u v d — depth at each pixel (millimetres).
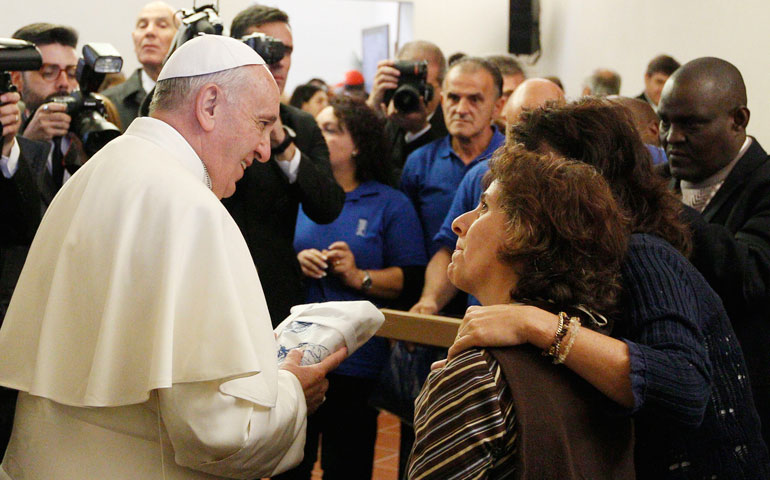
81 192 1746
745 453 1688
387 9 9242
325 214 2988
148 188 1685
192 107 1807
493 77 3498
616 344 1471
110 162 1753
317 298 3326
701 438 1675
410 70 4016
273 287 2826
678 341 1514
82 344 1662
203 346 1596
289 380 1823
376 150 3506
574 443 1438
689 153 2502
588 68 6812
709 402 1663
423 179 3650
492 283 1599
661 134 2740
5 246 2768
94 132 2891
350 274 3273
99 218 1684
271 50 2736
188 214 1664
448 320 2465
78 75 3041
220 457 1611
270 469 1736
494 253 1577
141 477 1652
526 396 1438
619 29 6273
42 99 3615
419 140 4238
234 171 1890
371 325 2098
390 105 4082
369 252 3391
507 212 1569
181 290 1633
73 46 3658
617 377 1449
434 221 3551
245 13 3170
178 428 1592
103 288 1654
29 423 1715
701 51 5051
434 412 1459
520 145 1665
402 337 2514
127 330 1622
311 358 1976
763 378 2246
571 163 1589
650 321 1551
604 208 1540
